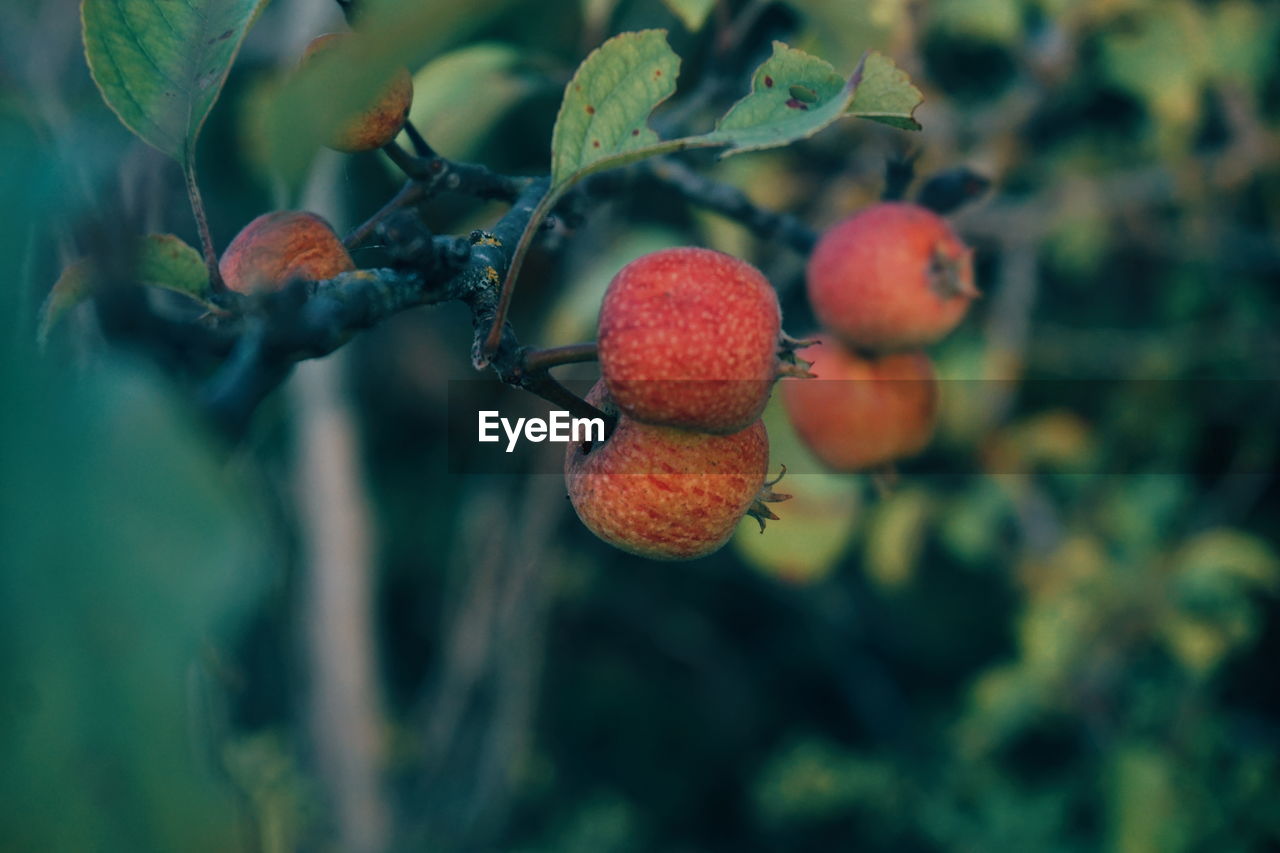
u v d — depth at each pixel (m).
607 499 1.33
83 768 0.40
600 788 6.73
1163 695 3.96
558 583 5.33
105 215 0.73
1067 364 4.74
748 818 6.82
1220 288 4.50
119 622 0.42
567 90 1.12
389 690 5.96
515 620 4.86
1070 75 3.66
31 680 0.40
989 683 4.19
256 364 0.94
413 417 5.49
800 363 1.30
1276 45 3.81
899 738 5.97
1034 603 4.05
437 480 6.07
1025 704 4.11
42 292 0.75
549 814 6.46
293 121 0.94
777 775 5.80
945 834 4.86
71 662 0.41
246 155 2.96
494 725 5.34
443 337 4.73
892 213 2.12
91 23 1.10
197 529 0.44
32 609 0.41
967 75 3.93
